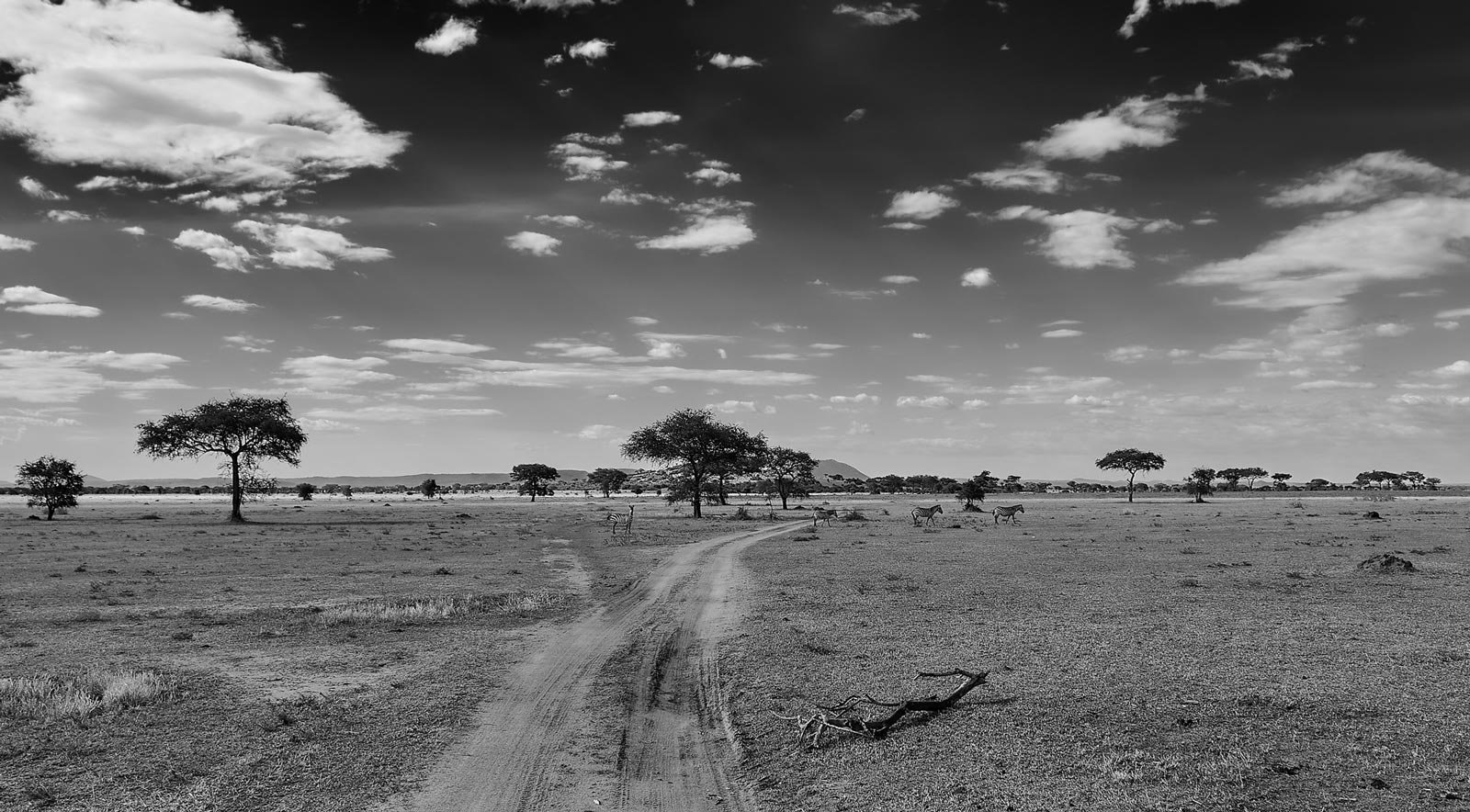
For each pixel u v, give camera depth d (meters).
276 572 37.25
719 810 11.37
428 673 18.42
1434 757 11.67
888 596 27.42
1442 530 55.16
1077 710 14.29
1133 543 47.78
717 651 20.42
